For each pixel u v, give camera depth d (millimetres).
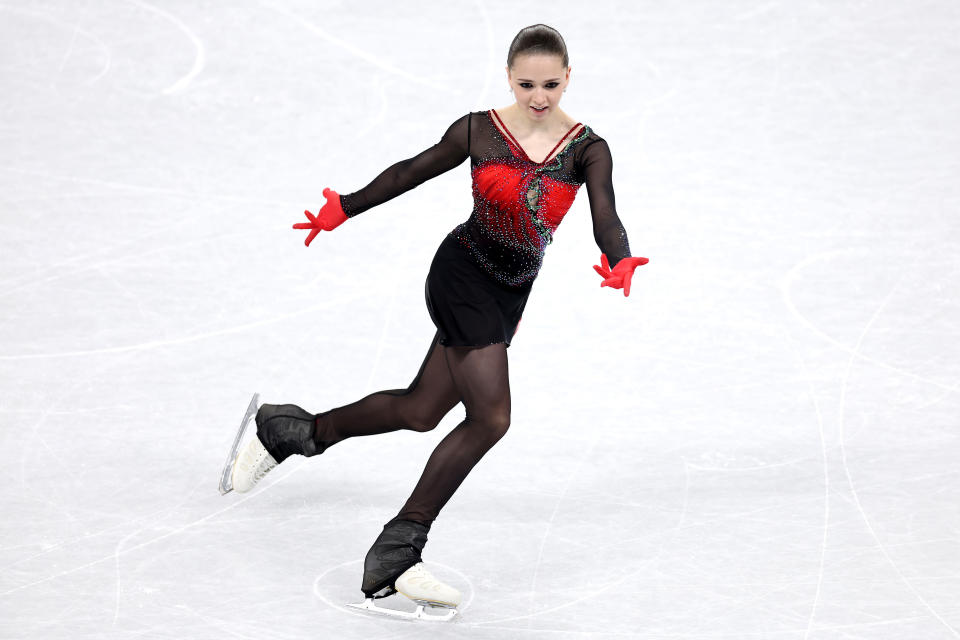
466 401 16312
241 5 46000
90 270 27406
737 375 23594
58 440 20375
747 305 26750
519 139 15977
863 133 36906
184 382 22750
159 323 25141
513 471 20047
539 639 15258
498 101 38062
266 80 39562
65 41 41906
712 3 47688
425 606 15891
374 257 28938
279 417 18344
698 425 21641
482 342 16250
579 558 17344
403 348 24562
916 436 21141
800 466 20125
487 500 19109
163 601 15930
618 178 33781
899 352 24484
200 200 31500
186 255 28469
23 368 22859
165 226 29953
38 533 17531
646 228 30766
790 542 17703
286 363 23734
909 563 17047
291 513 18594
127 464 19766
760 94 39594
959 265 28703
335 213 17125
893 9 46719
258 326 25312
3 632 15008
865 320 25953
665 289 27594
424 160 16500
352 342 24750
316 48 42281
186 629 15281
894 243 29953
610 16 46188
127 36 42656
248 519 18312
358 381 23109
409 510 15961
